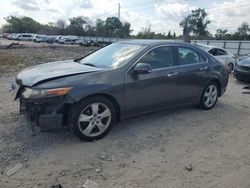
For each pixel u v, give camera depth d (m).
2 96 7.07
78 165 3.69
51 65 5.07
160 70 5.10
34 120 4.22
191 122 5.43
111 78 4.47
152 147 4.29
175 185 3.33
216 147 4.39
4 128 4.77
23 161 3.74
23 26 116.50
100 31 101.69
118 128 4.97
